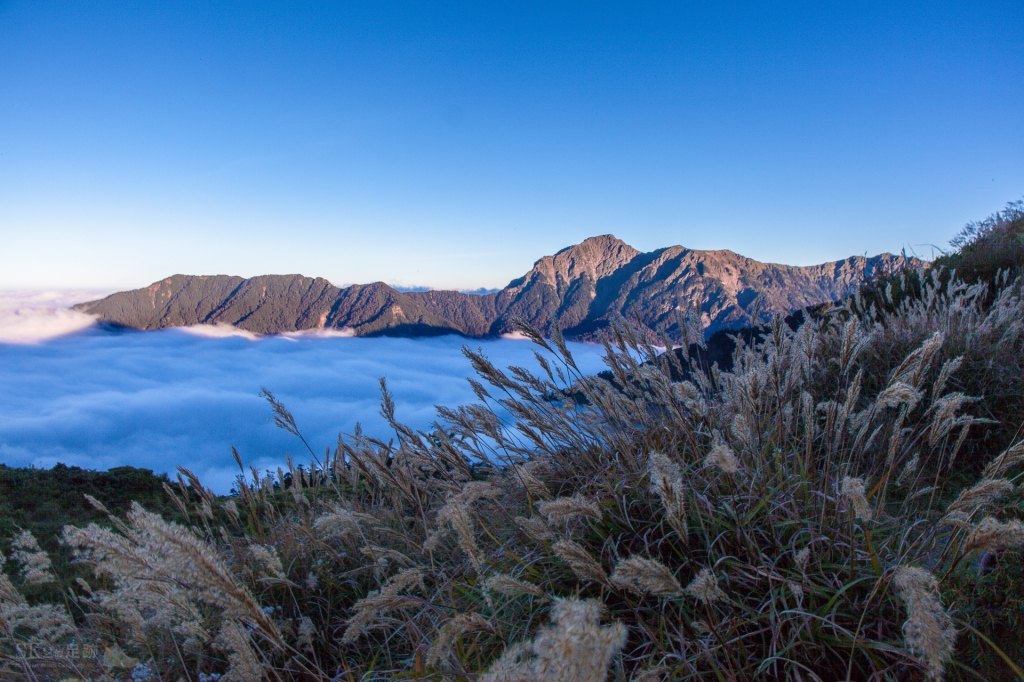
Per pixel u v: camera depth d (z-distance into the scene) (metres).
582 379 3.31
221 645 2.22
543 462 3.34
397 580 2.32
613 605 2.18
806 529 2.21
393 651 2.77
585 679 0.80
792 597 2.01
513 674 1.24
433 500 3.94
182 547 1.38
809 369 3.16
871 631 1.86
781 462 2.79
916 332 4.53
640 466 3.02
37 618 2.54
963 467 3.38
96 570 1.91
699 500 2.41
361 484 4.73
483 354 3.20
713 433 2.88
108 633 3.00
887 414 3.85
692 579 2.20
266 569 3.36
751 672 1.78
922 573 1.30
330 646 2.89
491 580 1.76
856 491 1.75
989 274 7.48
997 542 1.43
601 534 2.45
